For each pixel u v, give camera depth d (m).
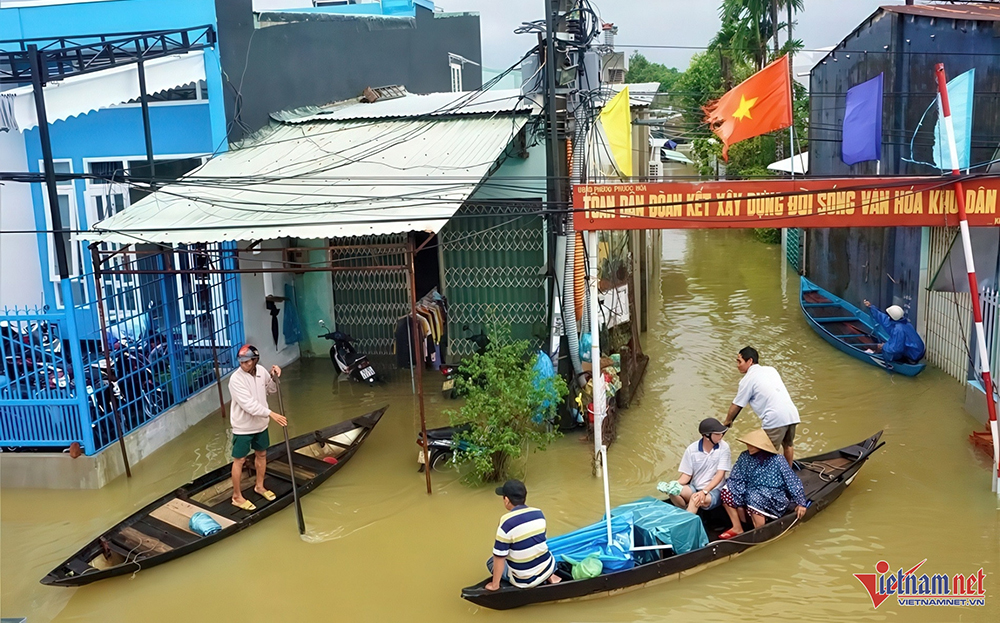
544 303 12.12
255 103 12.45
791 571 6.84
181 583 7.06
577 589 6.33
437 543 7.61
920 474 8.59
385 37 16.28
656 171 23.02
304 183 10.03
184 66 11.13
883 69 13.03
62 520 8.30
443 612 6.49
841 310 15.48
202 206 9.70
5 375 8.97
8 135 12.05
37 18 11.97
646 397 11.50
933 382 11.47
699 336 14.67
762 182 7.97
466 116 11.84
